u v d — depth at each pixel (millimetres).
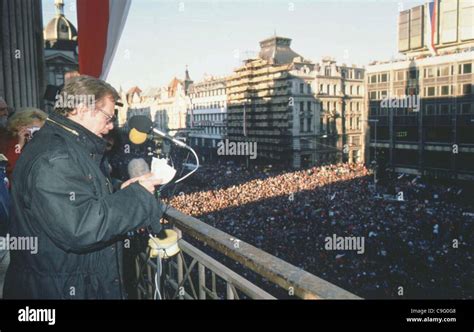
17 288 1621
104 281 1678
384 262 30328
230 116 109000
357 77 99438
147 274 2816
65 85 1657
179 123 129500
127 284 3111
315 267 29844
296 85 91688
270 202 49562
